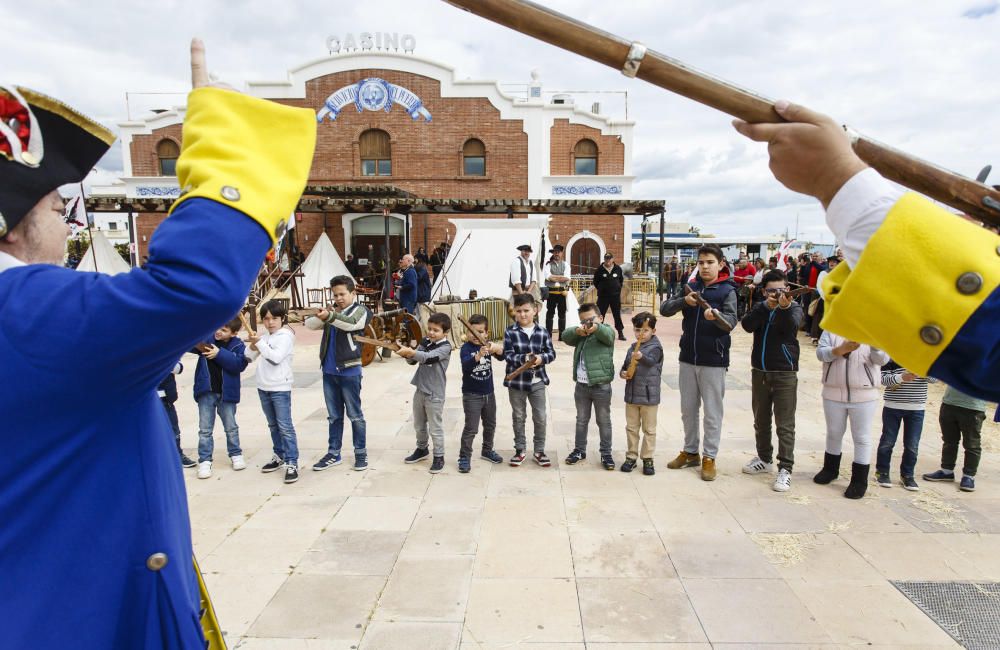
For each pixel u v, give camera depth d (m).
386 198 15.82
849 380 4.69
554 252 12.24
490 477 5.16
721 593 3.42
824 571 3.65
